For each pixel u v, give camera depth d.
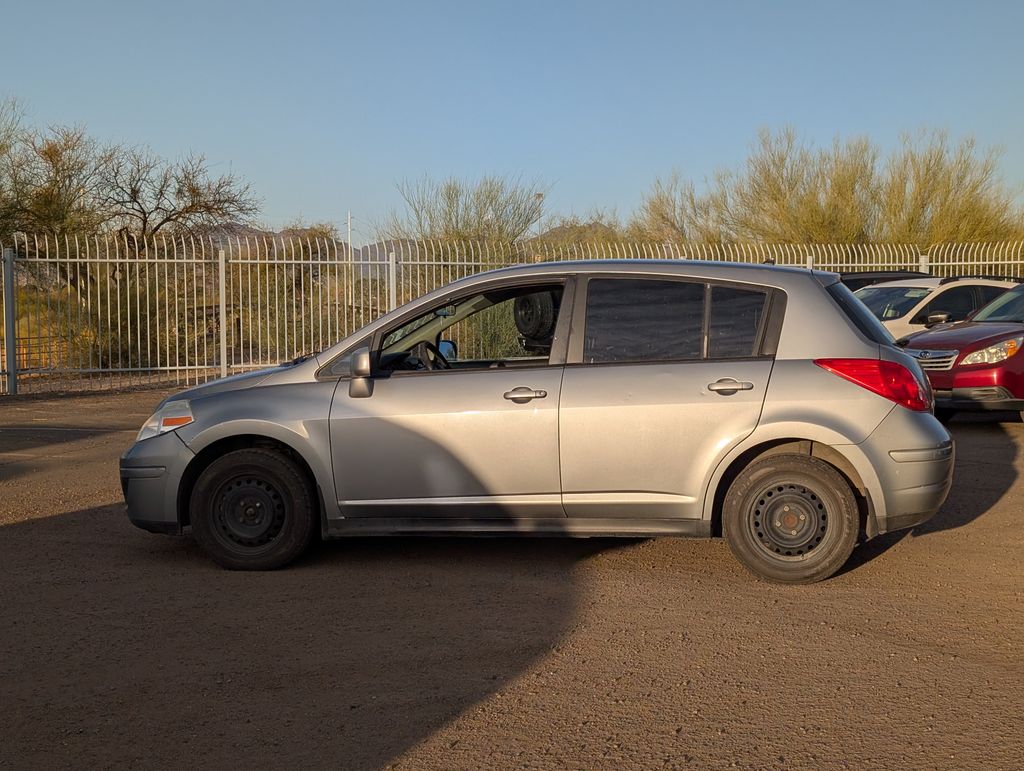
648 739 3.62
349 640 4.65
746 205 27.91
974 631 4.76
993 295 13.79
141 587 5.49
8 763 3.46
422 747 3.57
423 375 5.73
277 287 16.50
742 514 5.48
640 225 28.59
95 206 24.05
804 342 5.46
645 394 5.49
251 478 5.79
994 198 27.06
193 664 4.36
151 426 5.95
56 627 4.83
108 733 3.69
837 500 5.36
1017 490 7.86
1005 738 3.61
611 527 5.61
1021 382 10.20
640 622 4.90
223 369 16.16
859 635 4.71
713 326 5.57
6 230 20.81
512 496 5.62
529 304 5.93
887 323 13.80
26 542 6.47
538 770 3.39
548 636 4.71
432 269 17.27
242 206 25.97
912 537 6.51
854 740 3.60
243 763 3.45
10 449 10.21
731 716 3.82
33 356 16.95
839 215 26.84
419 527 5.73
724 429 5.41
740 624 4.87
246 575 5.73
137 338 16.91
